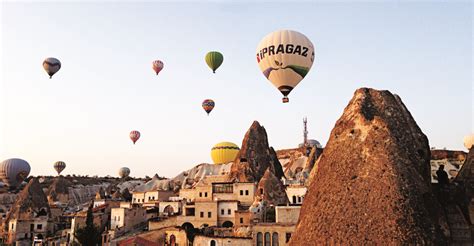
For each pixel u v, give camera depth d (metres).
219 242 64.56
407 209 45.44
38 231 102.50
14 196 149.25
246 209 81.44
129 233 84.06
